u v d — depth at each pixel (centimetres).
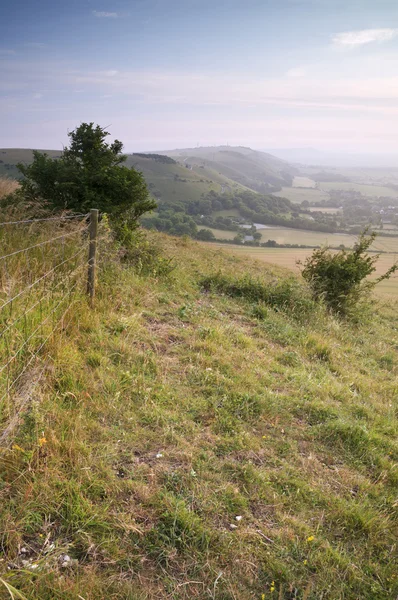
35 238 655
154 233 1606
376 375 631
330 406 459
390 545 288
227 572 248
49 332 419
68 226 690
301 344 664
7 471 272
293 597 242
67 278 509
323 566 260
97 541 248
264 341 635
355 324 953
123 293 640
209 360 502
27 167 793
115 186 791
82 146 831
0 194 953
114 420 357
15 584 209
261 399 436
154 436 349
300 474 343
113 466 308
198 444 354
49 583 216
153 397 405
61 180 770
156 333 555
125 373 420
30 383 343
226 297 848
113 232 775
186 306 693
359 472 361
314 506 310
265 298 871
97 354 440
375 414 471
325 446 390
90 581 222
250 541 271
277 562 257
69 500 264
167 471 314
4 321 400
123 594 223
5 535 236
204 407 407
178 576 242
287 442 382
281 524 288
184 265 1071
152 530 261
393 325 1108
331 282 970
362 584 256
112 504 275
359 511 304
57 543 240
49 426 319
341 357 659
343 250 1012
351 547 282
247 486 318
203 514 283
